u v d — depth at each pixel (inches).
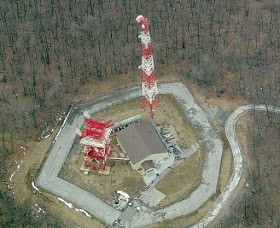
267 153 4020.7
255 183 3831.2
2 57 4682.6
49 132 4156.0
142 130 4030.5
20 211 3634.4
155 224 3607.3
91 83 4532.5
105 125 3841.0
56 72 4591.5
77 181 3841.0
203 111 4335.6
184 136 4153.5
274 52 4820.4
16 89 4424.2
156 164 3951.8
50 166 3924.7
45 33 4936.0
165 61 4724.4
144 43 3826.3
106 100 4416.8
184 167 3944.4
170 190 3794.3
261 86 4515.3
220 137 4143.7
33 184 3806.6
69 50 4800.7
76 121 4239.7
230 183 3841.0
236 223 3634.4
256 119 4259.4
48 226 3560.5
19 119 4207.7
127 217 3641.7
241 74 4621.1
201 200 3740.2
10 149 3998.5
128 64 4687.5
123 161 3961.6
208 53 4800.7
